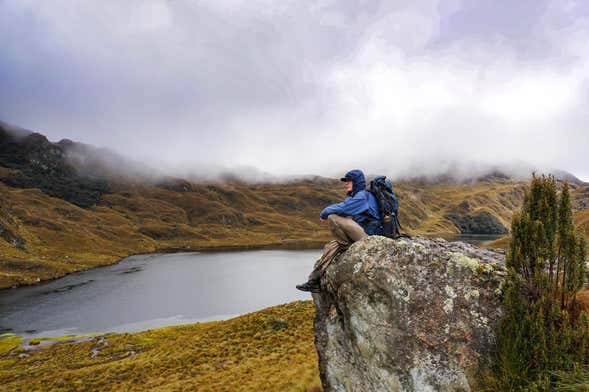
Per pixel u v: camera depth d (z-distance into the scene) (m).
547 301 5.14
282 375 23.48
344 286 7.01
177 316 89.88
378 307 6.43
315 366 21.45
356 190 7.30
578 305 5.23
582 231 5.25
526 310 5.12
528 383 4.93
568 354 4.87
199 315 90.69
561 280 5.40
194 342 47.56
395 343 6.11
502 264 6.57
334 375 7.87
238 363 34.53
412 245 6.68
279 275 148.25
